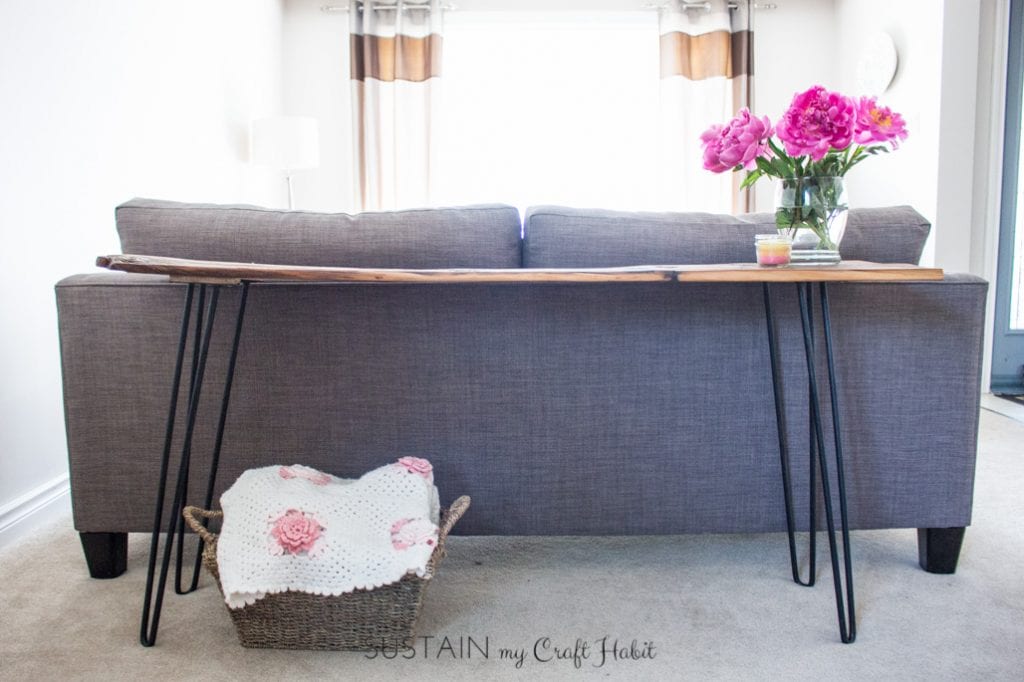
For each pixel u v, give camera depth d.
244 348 1.58
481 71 4.55
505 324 1.58
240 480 1.41
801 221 1.40
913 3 3.57
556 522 1.63
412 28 4.34
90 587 1.61
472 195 4.61
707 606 1.51
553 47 4.56
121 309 1.56
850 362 1.60
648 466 1.62
